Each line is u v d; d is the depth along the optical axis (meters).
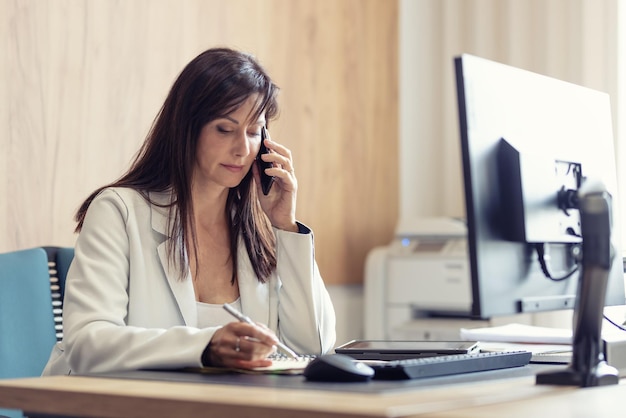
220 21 4.09
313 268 2.26
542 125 1.78
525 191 1.65
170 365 1.69
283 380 1.51
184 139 2.16
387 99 5.00
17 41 3.35
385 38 5.00
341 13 4.74
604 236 1.51
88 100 3.57
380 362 1.74
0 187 3.29
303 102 4.51
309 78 4.55
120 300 2.00
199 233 2.25
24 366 2.39
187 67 2.18
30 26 3.38
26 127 3.37
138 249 2.10
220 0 4.09
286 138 4.42
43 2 3.43
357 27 4.83
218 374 1.63
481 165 1.60
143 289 2.07
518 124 1.71
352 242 4.80
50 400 1.40
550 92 1.83
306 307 2.20
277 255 2.25
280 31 4.39
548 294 1.75
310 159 4.55
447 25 5.03
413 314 4.55
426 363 1.53
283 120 4.40
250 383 1.46
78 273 2.02
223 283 2.26
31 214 3.38
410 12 5.12
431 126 5.11
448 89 5.03
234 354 1.67
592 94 2.00
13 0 3.33
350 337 4.80
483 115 1.62
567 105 1.88
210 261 2.26
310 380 1.49
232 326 1.69
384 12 4.99
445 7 5.05
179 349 1.70
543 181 1.71
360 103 4.84
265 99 2.16
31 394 1.42
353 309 4.82
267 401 1.23
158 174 2.21
